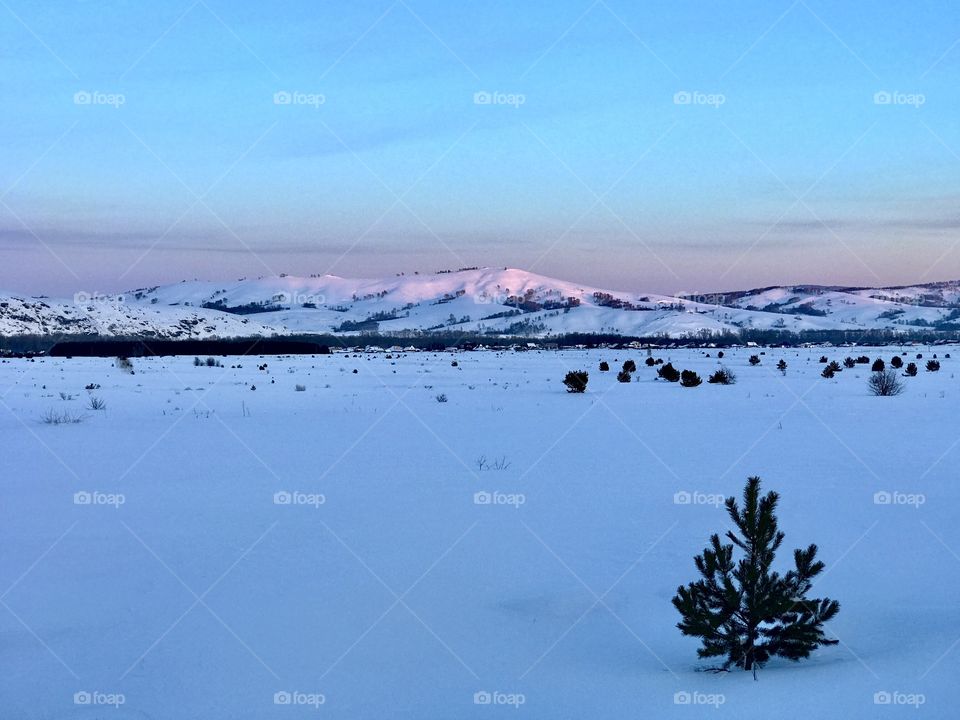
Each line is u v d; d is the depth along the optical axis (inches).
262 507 544.4
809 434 945.5
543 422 1107.9
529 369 2908.5
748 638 276.4
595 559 413.7
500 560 411.5
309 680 262.8
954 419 1095.0
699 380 1852.9
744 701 239.0
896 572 377.1
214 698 248.8
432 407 1348.4
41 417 1160.8
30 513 526.9
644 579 378.3
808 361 3481.8
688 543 443.5
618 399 1513.3
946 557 402.9
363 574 387.5
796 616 282.8
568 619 326.0
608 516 513.0
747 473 672.4
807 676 258.4
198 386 1879.9
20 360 3843.5
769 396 1550.2
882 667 260.7
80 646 294.5
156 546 441.1
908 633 293.7
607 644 299.0
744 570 283.6
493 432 989.8
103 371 2608.3
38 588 366.0
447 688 255.6
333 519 506.6
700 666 277.1
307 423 1093.8
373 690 254.2
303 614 330.6
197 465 730.2
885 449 808.9
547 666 275.1
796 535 454.6
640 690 252.4
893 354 4574.3
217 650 289.9
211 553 426.3
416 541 451.2
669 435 952.3
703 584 287.6
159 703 245.8
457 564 404.5
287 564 405.1
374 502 561.6
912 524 478.6
